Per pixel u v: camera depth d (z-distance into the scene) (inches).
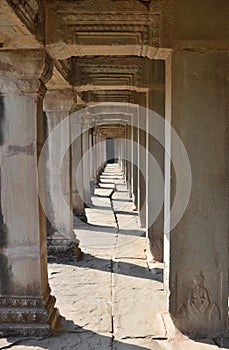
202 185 128.6
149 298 164.1
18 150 133.8
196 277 131.2
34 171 134.1
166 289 148.4
